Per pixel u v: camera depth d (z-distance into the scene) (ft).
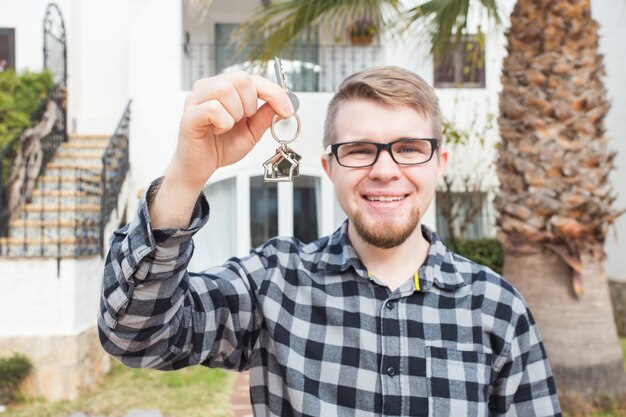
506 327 4.49
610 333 13.70
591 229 13.34
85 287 17.07
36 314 16.08
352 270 4.50
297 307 4.43
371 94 4.31
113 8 29.35
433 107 4.47
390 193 4.27
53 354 15.92
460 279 4.54
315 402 4.15
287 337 4.33
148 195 3.60
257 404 4.43
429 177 4.37
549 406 4.59
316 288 4.47
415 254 4.58
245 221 24.56
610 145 24.98
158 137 25.11
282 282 4.52
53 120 24.30
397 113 4.29
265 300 4.42
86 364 16.65
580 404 13.32
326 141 4.70
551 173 13.32
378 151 4.25
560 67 13.28
